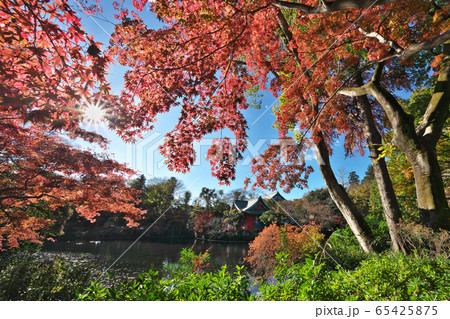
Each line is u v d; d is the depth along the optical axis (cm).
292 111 487
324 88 451
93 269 561
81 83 196
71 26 174
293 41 429
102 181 487
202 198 2369
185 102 365
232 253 1265
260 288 189
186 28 352
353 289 204
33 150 414
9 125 322
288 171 400
